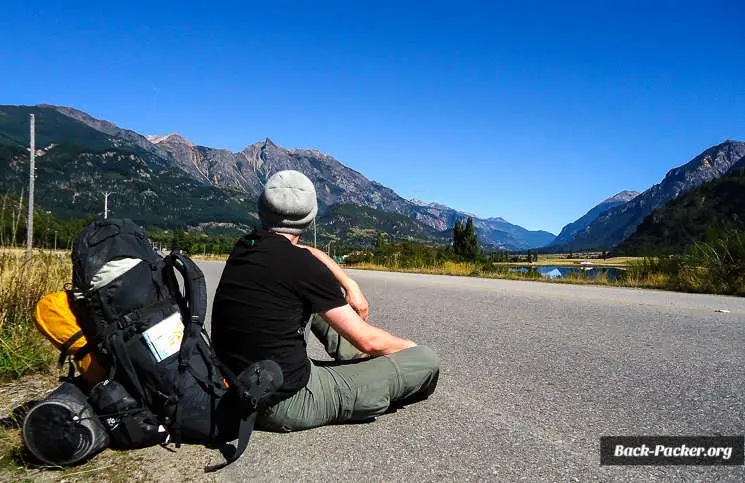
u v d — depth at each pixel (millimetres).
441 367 4020
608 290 10578
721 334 5219
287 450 2486
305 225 2639
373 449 2475
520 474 2188
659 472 2184
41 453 2277
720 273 10148
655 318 6289
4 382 3734
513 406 3066
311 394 2605
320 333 3201
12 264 5578
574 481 2119
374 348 2729
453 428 2729
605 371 3822
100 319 2389
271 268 2426
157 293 2441
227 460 2391
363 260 33594
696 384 3453
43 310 2465
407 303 8328
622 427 2703
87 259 2342
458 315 6820
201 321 2447
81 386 2561
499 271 20344
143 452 2492
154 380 2387
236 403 2441
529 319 6348
